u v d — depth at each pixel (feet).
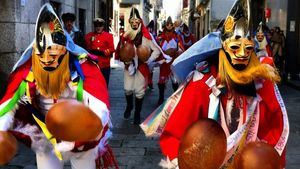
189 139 8.56
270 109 10.24
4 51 27.35
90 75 11.03
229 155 9.82
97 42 30.14
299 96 38.40
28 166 17.56
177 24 48.06
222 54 9.95
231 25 9.80
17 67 11.16
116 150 20.07
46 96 10.89
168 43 34.14
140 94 25.44
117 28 96.37
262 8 64.23
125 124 25.41
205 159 8.46
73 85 10.85
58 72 10.75
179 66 10.47
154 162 18.39
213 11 77.56
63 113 8.62
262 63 10.17
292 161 18.98
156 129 10.89
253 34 9.86
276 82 10.18
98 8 63.31
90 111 8.82
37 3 32.04
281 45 47.80
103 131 10.66
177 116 9.93
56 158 11.38
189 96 10.01
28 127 11.17
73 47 11.14
